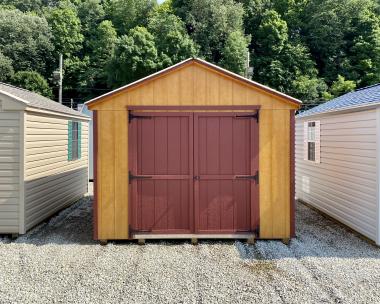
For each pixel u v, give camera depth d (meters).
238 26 43.03
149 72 34.66
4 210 6.65
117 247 6.11
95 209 6.27
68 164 9.66
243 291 4.38
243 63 37.25
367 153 6.59
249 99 6.28
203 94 6.29
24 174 6.66
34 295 4.25
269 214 6.31
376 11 43.97
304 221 8.17
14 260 5.45
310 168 9.75
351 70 37.44
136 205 6.29
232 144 6.31
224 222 6.33
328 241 6.51
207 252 5.83
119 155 6.27
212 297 4.21
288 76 36.62
